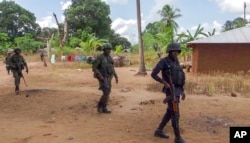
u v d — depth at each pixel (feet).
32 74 75.15
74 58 149.07
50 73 78.38
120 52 171.73
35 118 29.94
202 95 42.04
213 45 76.69
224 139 22.86
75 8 271.08
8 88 50.37
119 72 85.66
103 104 31.27
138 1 76.59
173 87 21.03
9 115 31.40
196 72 77.61
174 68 21.17
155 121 27.78
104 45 30.32
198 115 30.04
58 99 38.42
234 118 29.01
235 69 76.33
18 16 324.80
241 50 75.97
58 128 26.04
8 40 299.79
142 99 39.29
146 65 111.96
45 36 263.29
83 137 23.38
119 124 26.91
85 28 265.13
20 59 43.91
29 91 44.01
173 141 22.27
